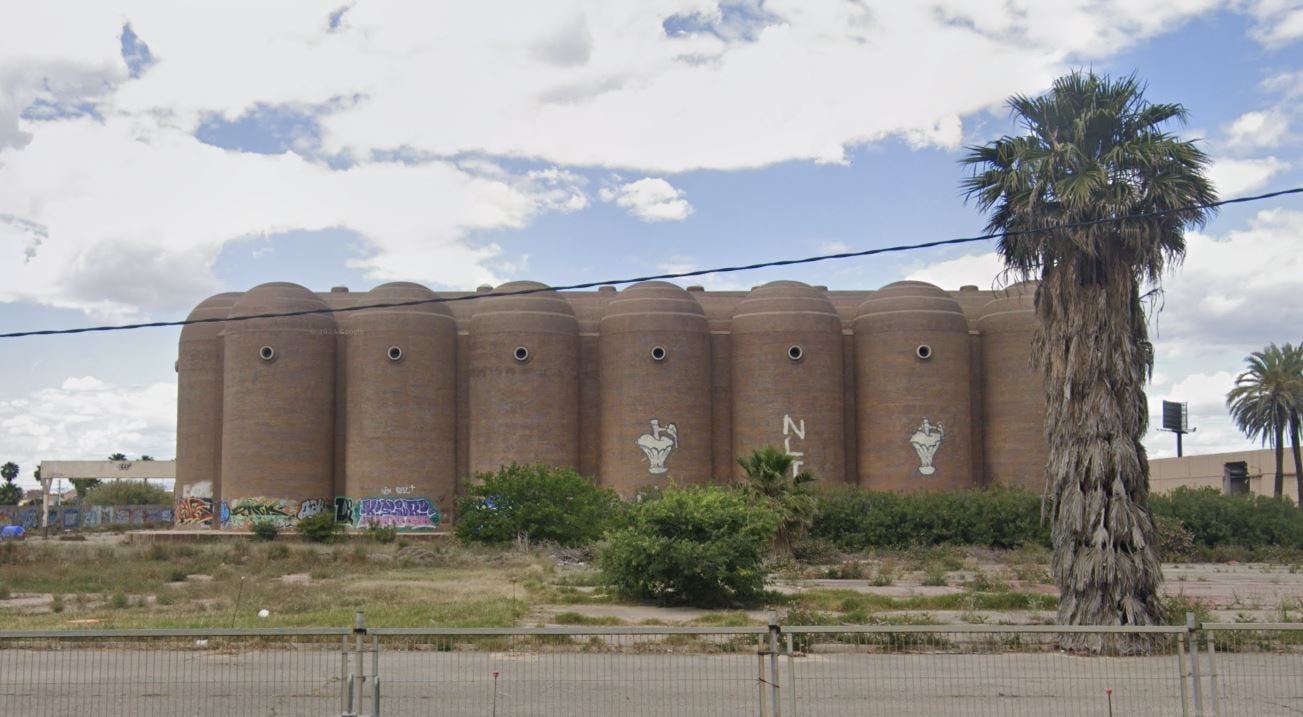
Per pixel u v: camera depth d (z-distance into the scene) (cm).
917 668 1605
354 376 5716
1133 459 1855
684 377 5728
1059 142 1947
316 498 5638
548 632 1020
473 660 1662
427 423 5644
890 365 5809
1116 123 1933
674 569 2536
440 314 5803
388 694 1376
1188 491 5216
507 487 4616
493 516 4591
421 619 2106
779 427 5722
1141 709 1296
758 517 2680
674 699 1356
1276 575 3769
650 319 5734
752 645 1811
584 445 5881
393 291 5775
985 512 4847
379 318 5675
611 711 1277
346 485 5688
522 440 5650
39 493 13500
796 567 3659
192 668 1603
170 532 5494
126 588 2938
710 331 5978
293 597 2609
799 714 1260
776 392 5753
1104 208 1855
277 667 1612
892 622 2059
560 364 5778
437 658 1669
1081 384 1886
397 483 5556
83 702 1339
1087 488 1856
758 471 3909
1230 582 3425
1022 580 3316
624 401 5697
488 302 5872
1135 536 1816
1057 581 1891
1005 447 5888
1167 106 1942
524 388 5694
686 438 5678
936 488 5672
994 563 4247
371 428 5600
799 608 2450
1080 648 1802
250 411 5612
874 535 4791
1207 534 4916
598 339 5978
